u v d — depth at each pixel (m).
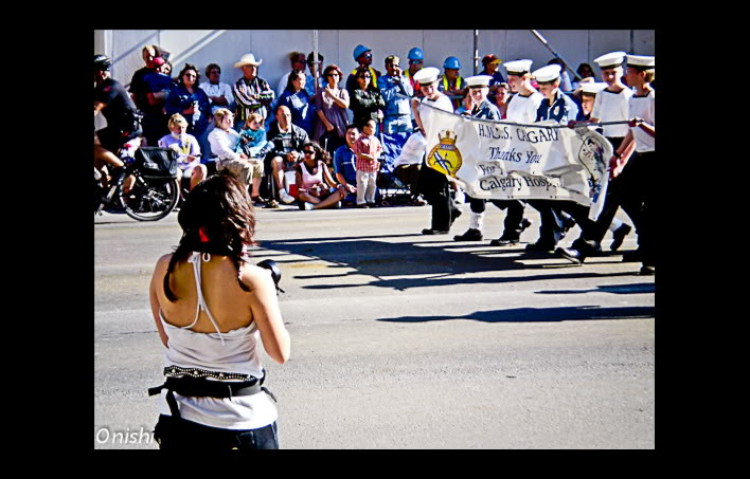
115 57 21.83
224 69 22.56
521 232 15.45
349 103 22.03
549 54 24.41
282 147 21.27
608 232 16.97
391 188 21.92
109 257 14.20
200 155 20.41
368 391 7.59
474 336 9.36
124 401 7.33
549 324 9.83
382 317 10.24
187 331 4.38
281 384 7.79
